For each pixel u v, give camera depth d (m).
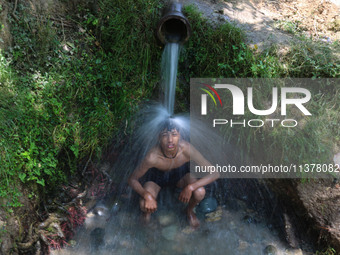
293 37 2.74
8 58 2.02
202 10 2.75
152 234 2.18
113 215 2.28
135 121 2.43
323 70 2.41
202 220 2.30
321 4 3.20
